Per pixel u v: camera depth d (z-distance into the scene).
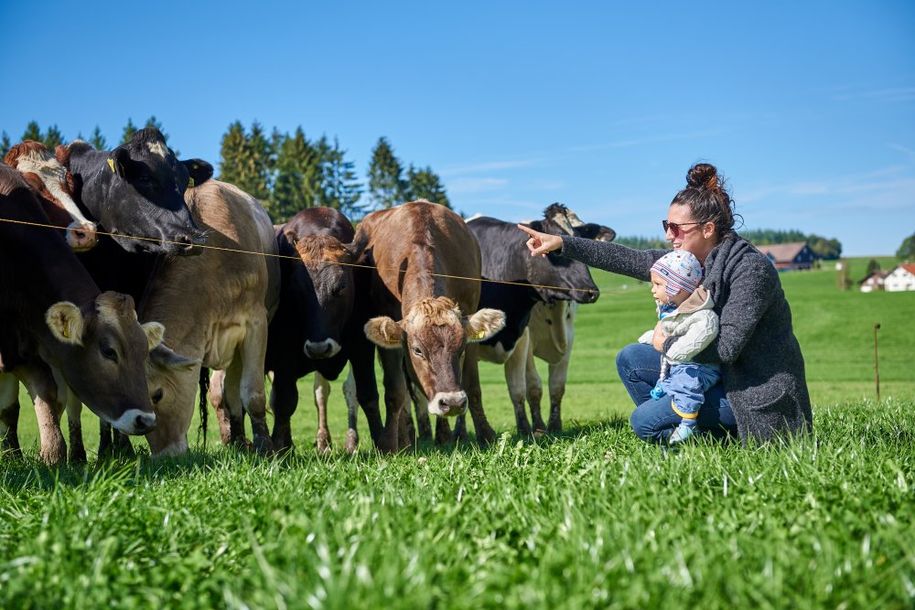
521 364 12.74
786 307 5.75
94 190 9.05
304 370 10.54
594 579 2.72
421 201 10.60
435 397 8.20
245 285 9.10
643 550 2.98
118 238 8.86
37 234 7.87
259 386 9.23
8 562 3.37
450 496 4.25
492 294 12.45
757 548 3.07
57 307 7.27
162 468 6.98
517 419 12.73
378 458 6.69
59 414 8.96
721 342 5.47
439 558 3.08
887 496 3.82
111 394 7.51
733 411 5.71
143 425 7.50
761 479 4.27
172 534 3.72
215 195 9.38
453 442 11.55
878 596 2.72
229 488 4.91
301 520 3.54
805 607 2.53
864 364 37.19
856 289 99.19
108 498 4.47
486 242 12.79
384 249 9.96
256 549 2.99
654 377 6.43
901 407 9.16
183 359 8.07
